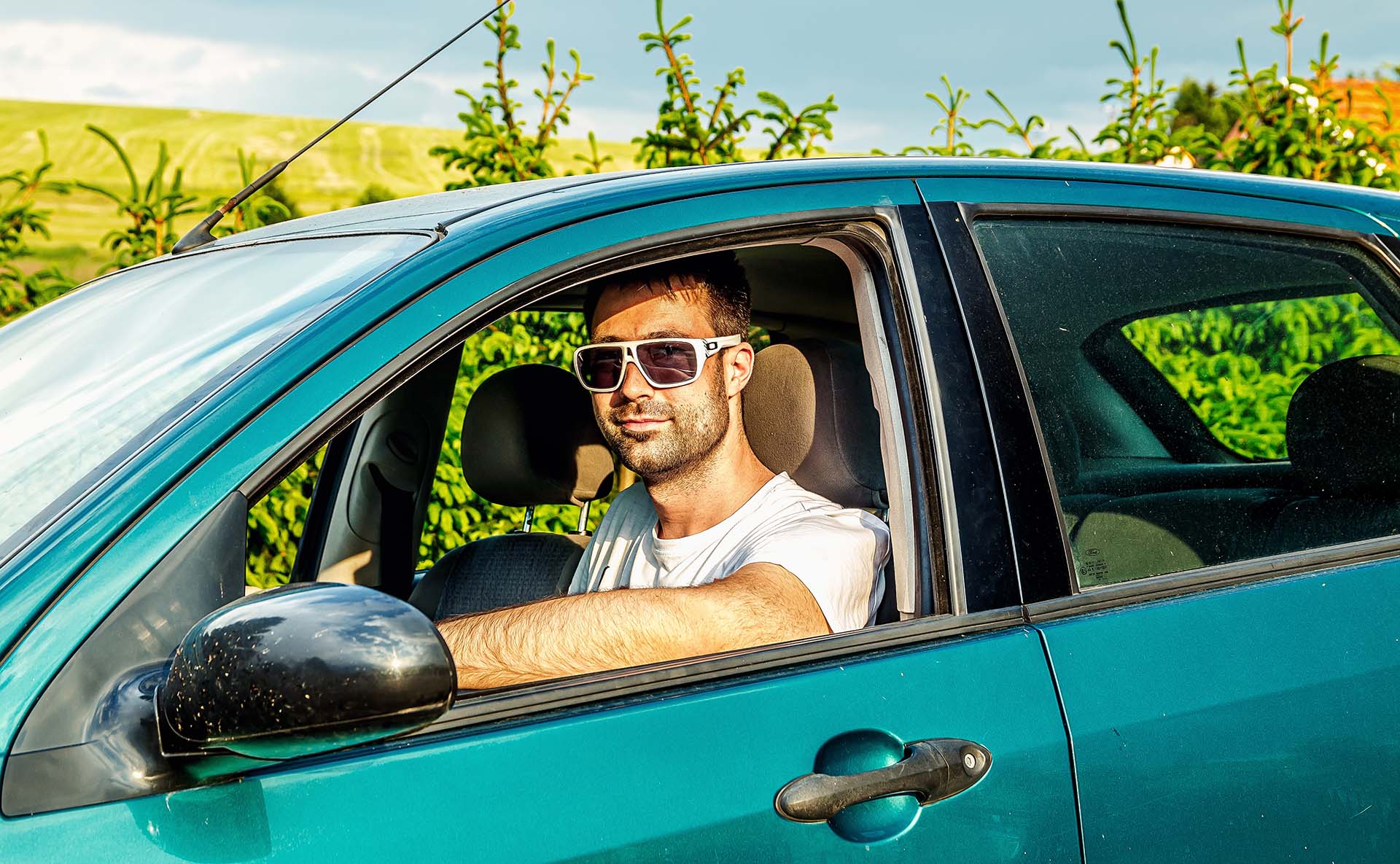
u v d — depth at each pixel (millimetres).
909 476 1664
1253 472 2023
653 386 2016
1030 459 1693
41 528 1259
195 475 1278
